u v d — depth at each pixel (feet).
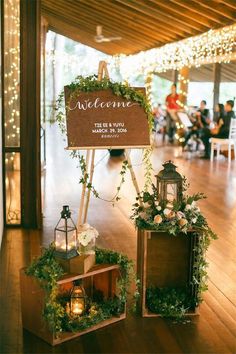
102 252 12.89
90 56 62.13
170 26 35.19
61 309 11.63
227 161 37.29
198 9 27.32
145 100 13.79
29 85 19.24
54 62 56.75
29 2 18.80
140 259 13.00
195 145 45.47
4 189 19.86
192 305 13.16
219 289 14.69
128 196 25.95
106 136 13.57
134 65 56.65
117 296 12.75
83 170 13.75
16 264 16.19
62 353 11.19
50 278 11.18
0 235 17.66
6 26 19.11
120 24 40.78
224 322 12.75
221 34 30.32
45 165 32.07
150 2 29.94
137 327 12.40
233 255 17.44
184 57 40.81
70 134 13.34
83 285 13.00
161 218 12.60
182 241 13.39
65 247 11.91
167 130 48.16
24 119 19.43
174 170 13.06
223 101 49.47
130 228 20.53
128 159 13.85
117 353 11.23
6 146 19.65
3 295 13.85
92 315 12.17
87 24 43.88
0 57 17.95
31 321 11.91
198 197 13.15
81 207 13.67
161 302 13.03
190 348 11.50
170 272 13.53
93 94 13.56
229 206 24.04
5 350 11.24
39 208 20.07
